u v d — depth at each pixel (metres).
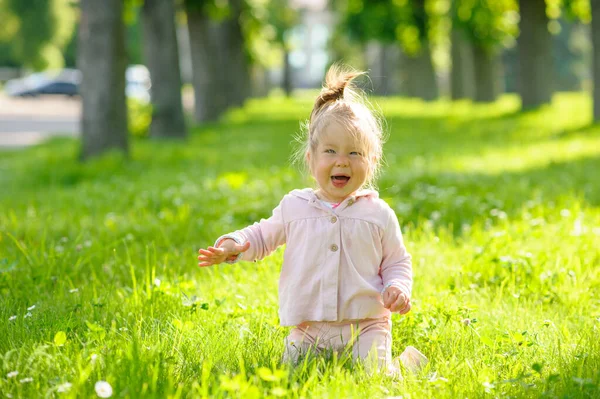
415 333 4.73
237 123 34.25
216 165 16.62
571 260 6.50
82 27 18.02
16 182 15.73
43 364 3.87
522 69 35.94
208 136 27.09
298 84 126.50
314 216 4.43
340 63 4.57
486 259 6.45
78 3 18.22
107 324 4.82
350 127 4.32
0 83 78.00
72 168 16.11
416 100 55.50
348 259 4.36
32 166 17.62
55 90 63.25
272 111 44.34
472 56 46.09
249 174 14.03
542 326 4.88
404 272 4.41
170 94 25.23
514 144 20.81
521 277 6.13
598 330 4.80
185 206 9.47
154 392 3.39
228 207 9.90
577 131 23.34
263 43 51.00
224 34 42.06
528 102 35.94
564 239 7.35
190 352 4.18
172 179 13.96
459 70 51.84
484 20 43.16
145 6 25.12
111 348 4.16
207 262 4.33
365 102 4.71
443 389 3.69
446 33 53.47
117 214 9.84
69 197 12.01
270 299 5.56
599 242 7.07
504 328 4.89
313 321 4.37
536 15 35.28
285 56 75.50
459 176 13.03
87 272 6.59
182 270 6.66
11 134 35.12
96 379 3.65
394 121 32.62
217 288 5.96
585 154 16.97
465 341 4.55
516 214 8.88
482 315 5.25
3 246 7.55
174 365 3.96
